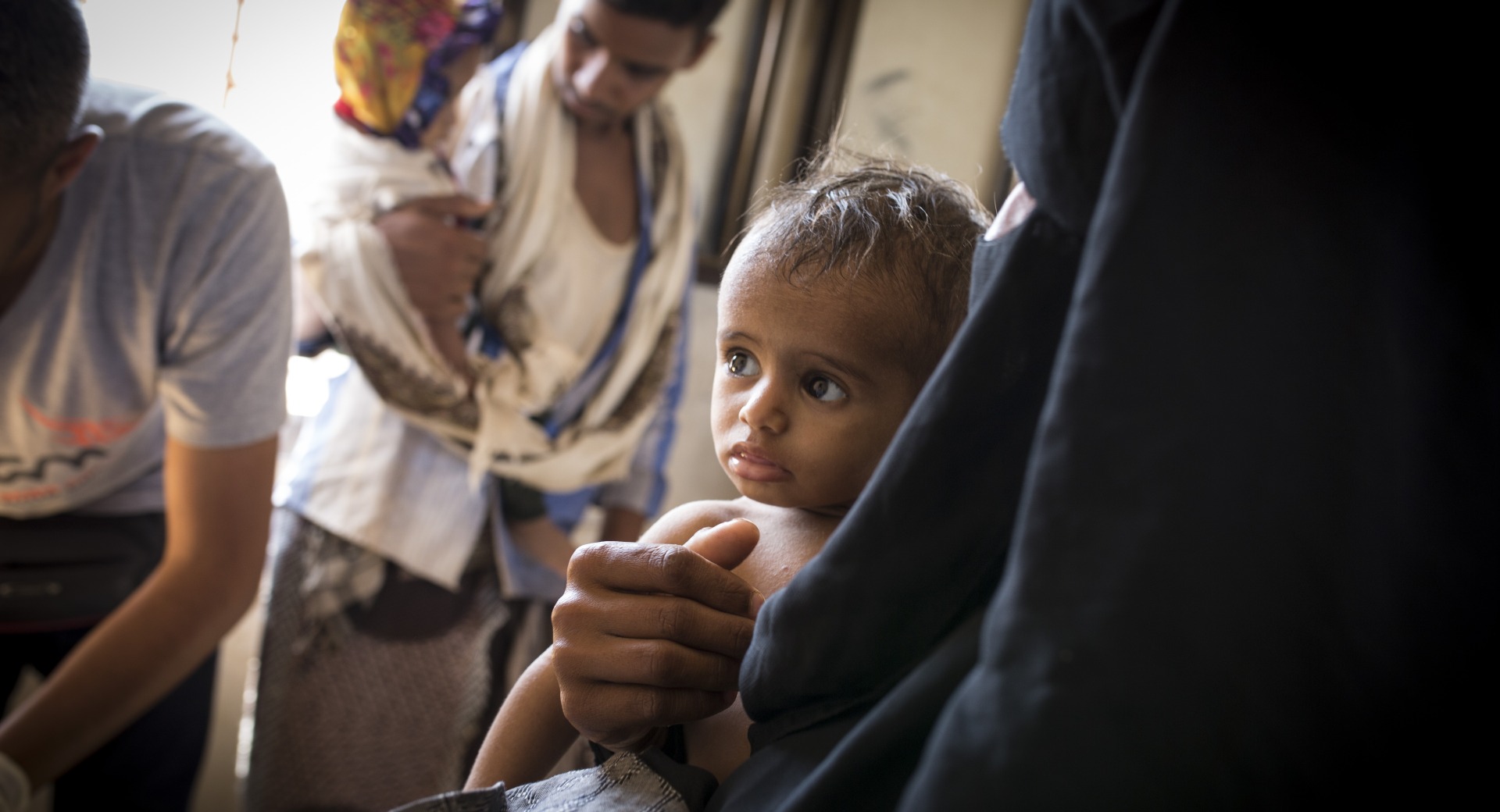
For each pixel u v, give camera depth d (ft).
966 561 1.27
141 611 3.27
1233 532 0.91
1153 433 0.94
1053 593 0.91
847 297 1.58
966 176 7.97
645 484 5.69
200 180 3.29
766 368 1.64
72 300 3.22
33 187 2.74
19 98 2.47
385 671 4.80
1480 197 0.99
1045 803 0.84
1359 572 0.93
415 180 4.71
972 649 1.18
